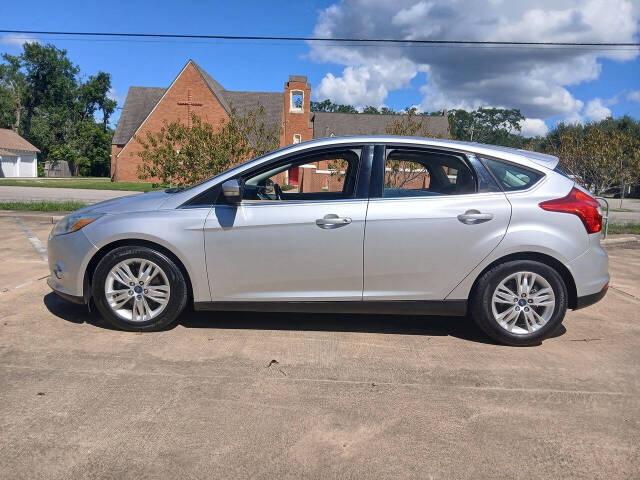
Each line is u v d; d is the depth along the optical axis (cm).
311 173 509
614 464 260
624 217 1950
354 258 415
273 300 423
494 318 419
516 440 281
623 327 487
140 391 326
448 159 431
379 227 412
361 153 431
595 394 339
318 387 339
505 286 420
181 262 423
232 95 4734
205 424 288
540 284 419
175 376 349
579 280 418
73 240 427
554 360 397
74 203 1553
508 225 411
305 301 421
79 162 6278
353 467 253
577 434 288
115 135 4706
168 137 1322
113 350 392
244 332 443
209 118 4181
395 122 1310
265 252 416
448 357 399
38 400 310
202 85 4153
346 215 412
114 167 4653
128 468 246
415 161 443
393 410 311
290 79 4516
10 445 262
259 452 263
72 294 431
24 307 493
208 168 1294
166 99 4169
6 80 6825
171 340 417
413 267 415
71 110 7019
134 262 424
